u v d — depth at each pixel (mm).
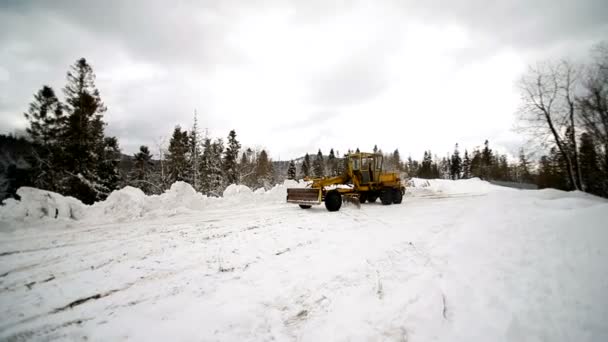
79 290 3631
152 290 3648
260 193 14445
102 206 8648
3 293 3541
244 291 3643
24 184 18297
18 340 2664
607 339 2674
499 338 2814
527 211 7219
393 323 3039
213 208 11359
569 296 3379
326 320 3076
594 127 17969
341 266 4512
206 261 4688
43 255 4902
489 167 65812
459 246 5301
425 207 11477
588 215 5391
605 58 17281
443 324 3061
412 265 4598
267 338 2764
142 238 6086
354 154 12523
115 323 2941
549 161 25562
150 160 30250
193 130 24953
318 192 10484
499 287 3740
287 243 5805
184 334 2758
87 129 18844
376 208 11398
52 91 19547
